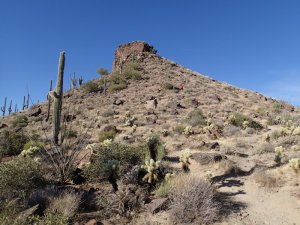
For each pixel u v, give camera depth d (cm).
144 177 1144
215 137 2145
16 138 2052
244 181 1245
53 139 1608
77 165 1391
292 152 1561
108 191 1078
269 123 3052
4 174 1032
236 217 942
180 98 4222
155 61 6462
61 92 1631
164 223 889
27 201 940
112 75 5503
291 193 1108
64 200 922
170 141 2056
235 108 3884
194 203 923
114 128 2461
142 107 3719
